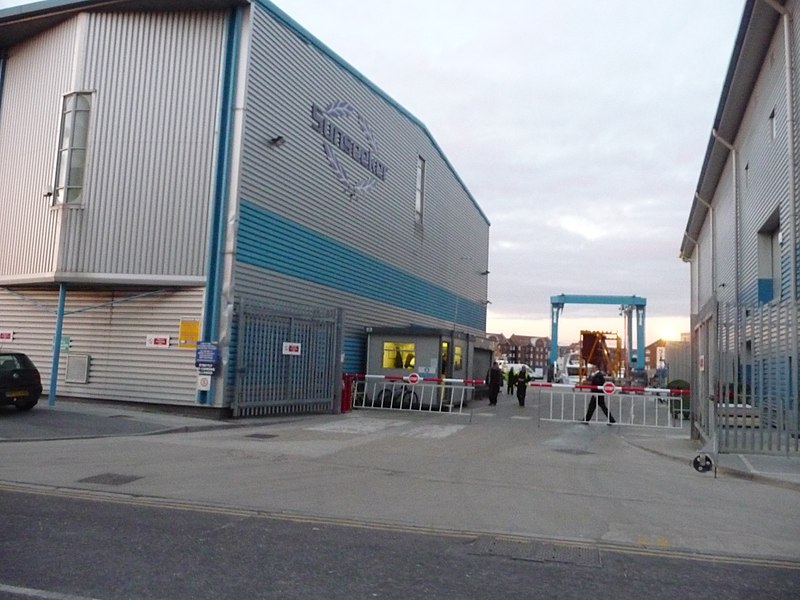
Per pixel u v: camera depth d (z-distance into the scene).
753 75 20.41
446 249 34.06
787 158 16.67
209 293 16.52
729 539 7.26
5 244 18.39
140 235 16.88
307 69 20.31
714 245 30.12
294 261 19.53
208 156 16.89
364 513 7.96
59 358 17.42
